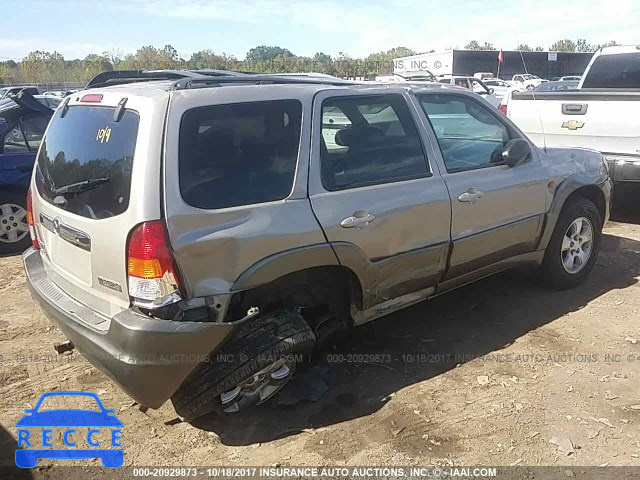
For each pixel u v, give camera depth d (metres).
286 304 3.46
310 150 3.42
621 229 7.19
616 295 5.11
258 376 3.28
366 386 3.74
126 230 2.89
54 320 3.38
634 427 3.29
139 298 2.89
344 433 3.29
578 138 7.35
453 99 4.33
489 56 41.44
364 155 3.71
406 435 3.26
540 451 3.11
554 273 5.08
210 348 2.98
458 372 3.88
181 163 2.95
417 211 3.84
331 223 3.42
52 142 3.69
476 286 5.34
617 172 6.96
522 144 4.43
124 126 3.06
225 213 3.04
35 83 46.38
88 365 4.06
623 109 6.86
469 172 4.23
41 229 3.73
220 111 3.13
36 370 3.99
